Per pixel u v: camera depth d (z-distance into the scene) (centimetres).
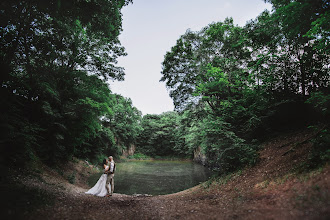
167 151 5484
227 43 1559
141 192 1159
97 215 419
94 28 861
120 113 4069
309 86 1058
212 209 452
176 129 5294
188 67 1734
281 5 1017
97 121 1409
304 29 858
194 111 1869
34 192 500
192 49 1795
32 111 1030
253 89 1255
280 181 499
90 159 2044
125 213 474
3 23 686
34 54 891
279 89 1180
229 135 930
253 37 1222
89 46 1459
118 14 865
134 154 5031
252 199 457
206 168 2572
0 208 330
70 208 441
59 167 1248
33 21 820
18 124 786
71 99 1258
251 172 759
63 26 927
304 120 1000
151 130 5706
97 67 1405
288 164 600
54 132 1148
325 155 451
